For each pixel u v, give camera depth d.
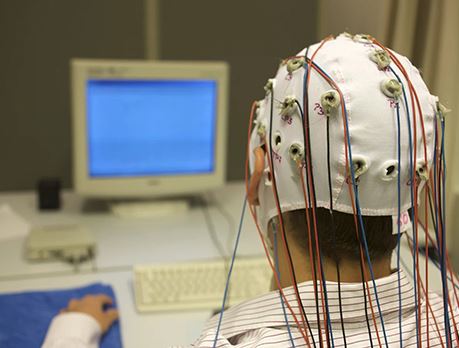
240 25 1.83
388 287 0.63
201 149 1.71
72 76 1.56
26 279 1.32
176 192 1.73
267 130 0.65
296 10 1.67
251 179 0.67
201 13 1.81
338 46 0.61
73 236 1.46
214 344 0.64
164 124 1.66
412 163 0.59
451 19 0.72
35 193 1.91
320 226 0.61
